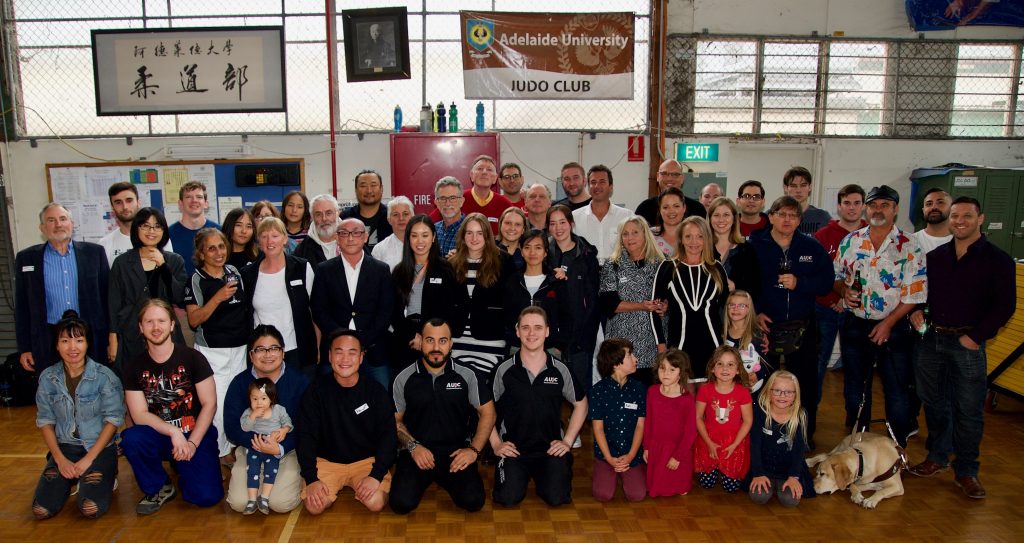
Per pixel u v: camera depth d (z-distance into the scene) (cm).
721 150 693
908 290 358
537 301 374
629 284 386
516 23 645
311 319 382
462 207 483
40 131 653
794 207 373
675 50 682
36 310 396
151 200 653
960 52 699
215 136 656
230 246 400
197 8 659
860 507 335
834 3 686
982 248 331
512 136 680
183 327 411
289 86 665
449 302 377
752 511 332
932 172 655
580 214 465
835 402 504
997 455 401
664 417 346
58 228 392
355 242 364
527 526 316
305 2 659
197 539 303
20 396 514
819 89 699
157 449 328
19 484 366
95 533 309
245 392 336
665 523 319
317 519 323
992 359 472
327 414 331
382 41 636
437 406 339
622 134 683
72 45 647
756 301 387
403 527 315
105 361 410
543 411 342
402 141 616
